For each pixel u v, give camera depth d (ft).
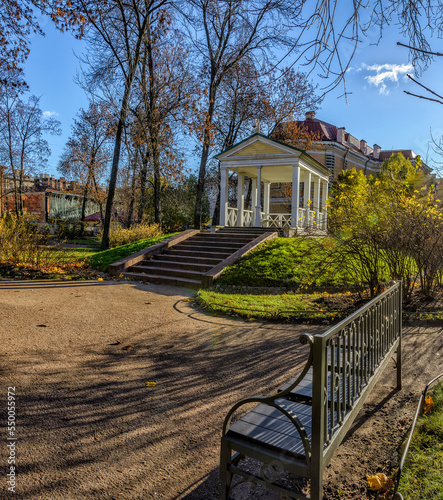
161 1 60.80
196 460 9.03
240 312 23.35
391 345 12.12
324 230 27.71
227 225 58.08
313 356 6.21
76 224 110.11
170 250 44.70
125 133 63.21
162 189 93.56
